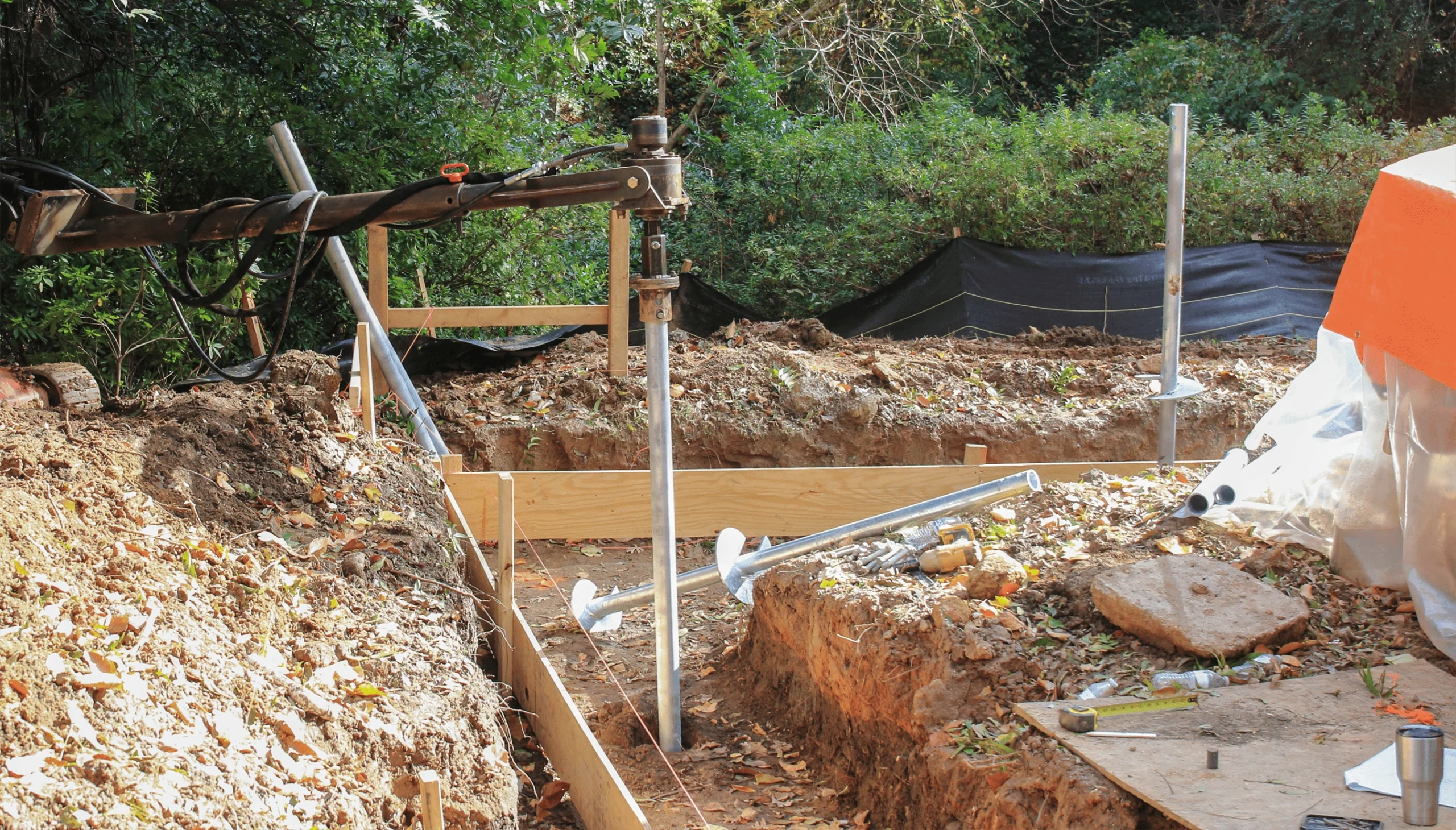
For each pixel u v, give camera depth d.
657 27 16.09
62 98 9.36
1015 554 5.02
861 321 11.31
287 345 10.41
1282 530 5.04
